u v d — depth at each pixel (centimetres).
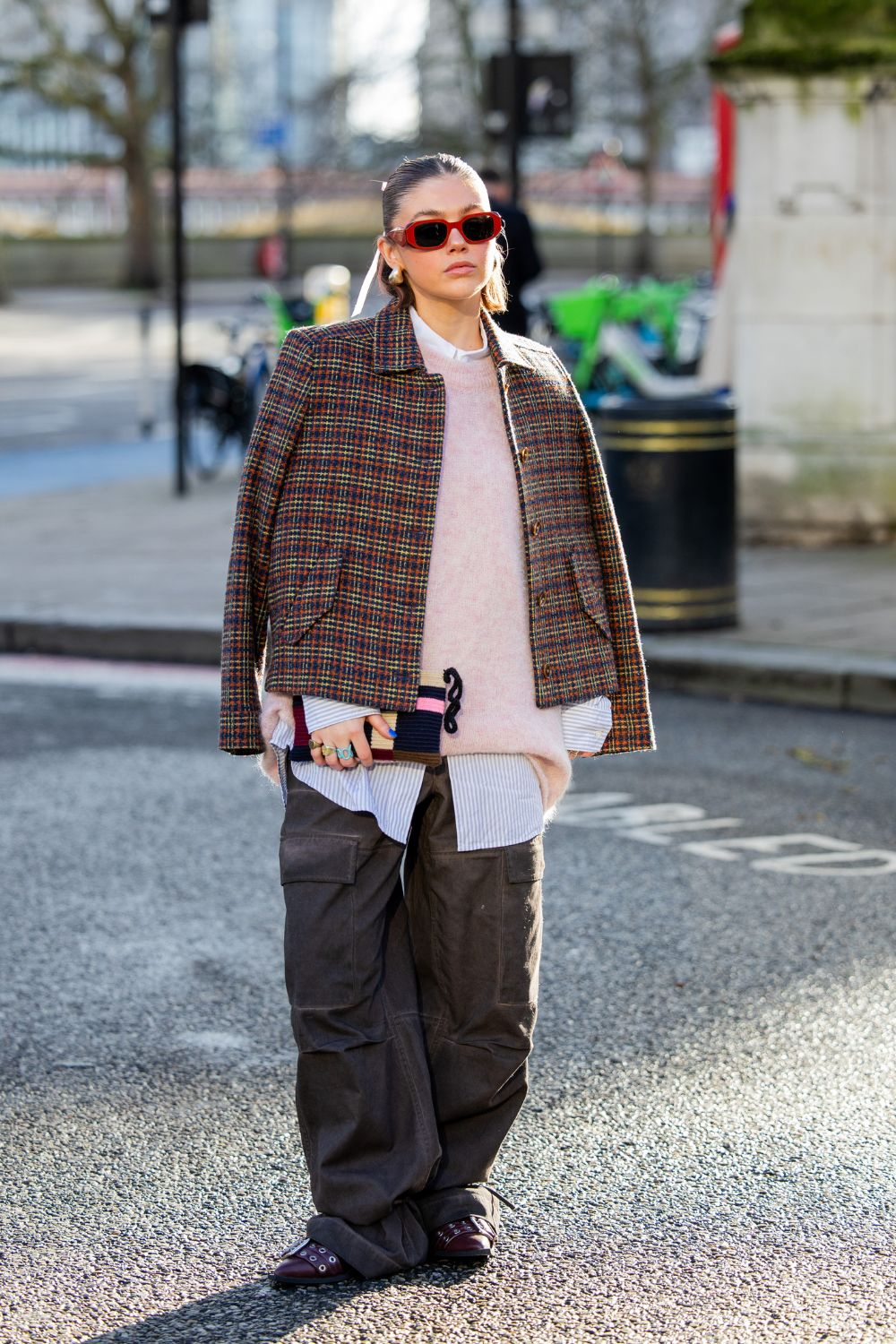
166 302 5516
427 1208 393
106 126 5831
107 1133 471
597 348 2120
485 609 371
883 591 1205
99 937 620
